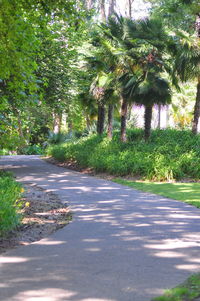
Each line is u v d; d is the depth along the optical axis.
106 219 8.55
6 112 19.12
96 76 24.78
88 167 21.70
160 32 21.36
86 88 26.47
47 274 4.82
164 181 16.88
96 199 11.57
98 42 24.22
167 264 5.21
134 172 18.28
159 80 21.55
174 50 21.30
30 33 10.80
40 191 13.20
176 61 21.14
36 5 11.09
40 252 5.87
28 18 11.06
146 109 22.41
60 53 22.62
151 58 21.53
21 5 10.78
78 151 24.30
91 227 7.72
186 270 4.94
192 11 21.41
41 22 11.31
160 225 7.91
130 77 22.44
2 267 5.12
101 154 21.27
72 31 22.50
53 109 25.36
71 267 5.10
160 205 10.58
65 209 9.84
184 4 21.50
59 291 4.23
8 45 9.54
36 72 21.58
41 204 10.42
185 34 20.53
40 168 22.64
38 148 44.75
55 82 22.73
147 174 17.38
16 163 26.23
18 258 5.54
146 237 6.84
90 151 22.98
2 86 14.47
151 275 4.75
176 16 22.42
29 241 6.64
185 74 21.31
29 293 4.18
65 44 22.95
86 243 6.41
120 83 22.66
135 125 36.12
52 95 23.05
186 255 5.66
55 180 16.70
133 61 22.08
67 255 5.69
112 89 23.81
